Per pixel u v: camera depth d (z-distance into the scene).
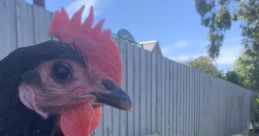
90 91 0.12
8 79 0.11
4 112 0.11
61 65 0.12
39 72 0.11
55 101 0.12
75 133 0.12
